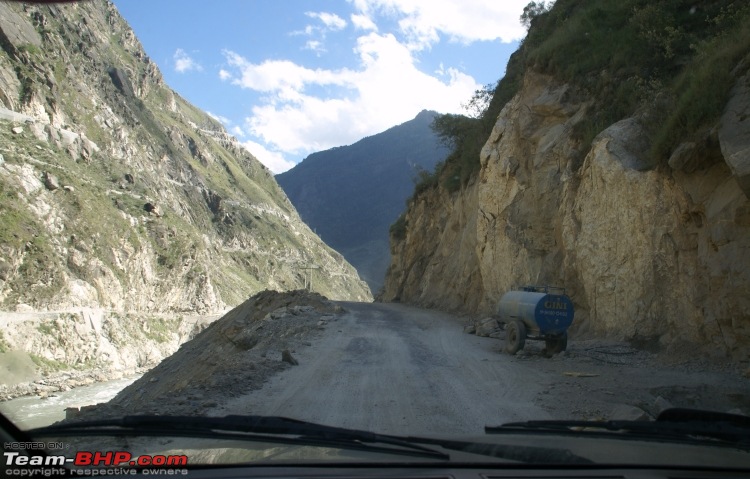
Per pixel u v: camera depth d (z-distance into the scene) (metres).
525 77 26.64
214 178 185.25
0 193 77.62
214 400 10.19
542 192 23.62
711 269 14.10
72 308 76.88
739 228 13.57
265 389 11.27
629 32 22.47
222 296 123.25
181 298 110.69
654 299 16.33
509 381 12.40
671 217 16.05
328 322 24.77
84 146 113.88
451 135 47.28
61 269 78.56
